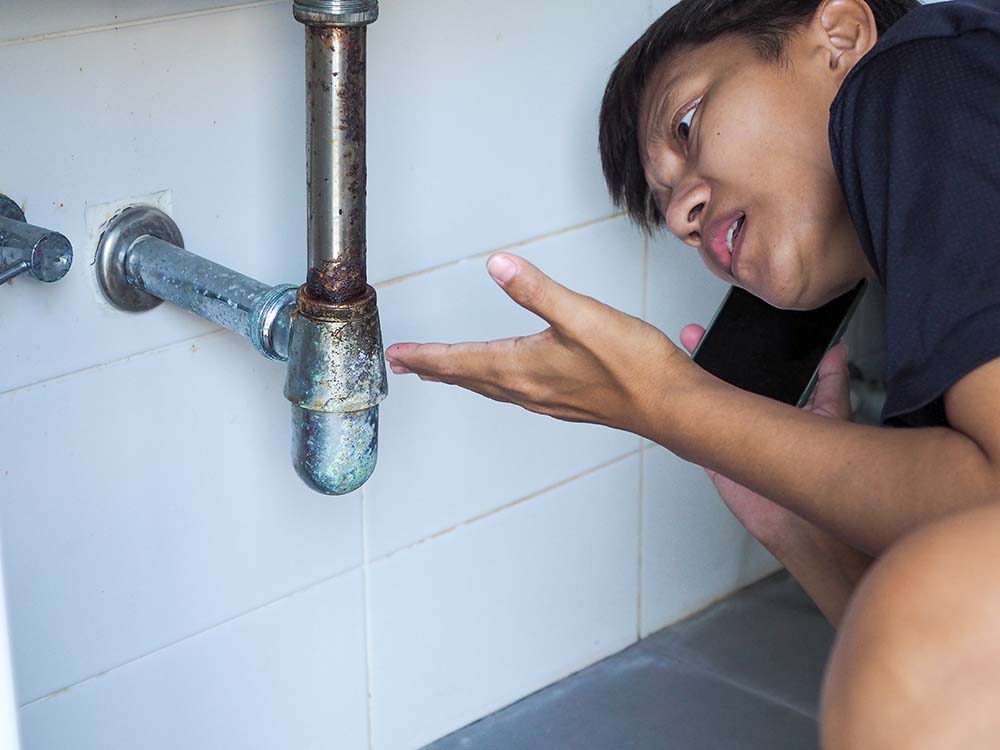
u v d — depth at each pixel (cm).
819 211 79
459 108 91
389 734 107
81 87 72
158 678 90
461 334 99
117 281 77
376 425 69
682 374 65
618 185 97
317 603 98
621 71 90
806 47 81
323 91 61
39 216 73
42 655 83
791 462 61
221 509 89
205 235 81
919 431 57
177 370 83
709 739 109
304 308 66
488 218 96
